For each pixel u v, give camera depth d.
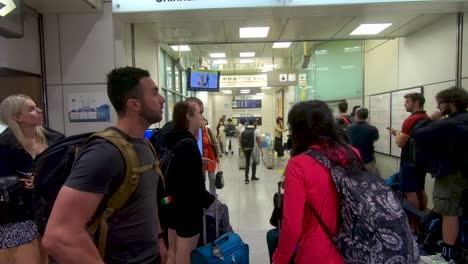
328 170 1.41
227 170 8.95
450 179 2.82
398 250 1.25
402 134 3.56
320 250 1.36
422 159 3.03
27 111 2.07
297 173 1.43
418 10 3.74
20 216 1.93
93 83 3.91
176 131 2.20
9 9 2.51
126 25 4.06
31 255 1.97
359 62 6.83
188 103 2.28
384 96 5.62
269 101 19.27
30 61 3.72
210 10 3.59
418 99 3.54
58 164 1.54
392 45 5.44
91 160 1.02
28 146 2.11
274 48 9.41
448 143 2.80
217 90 7.52
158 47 5.33
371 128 4.62
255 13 3.72
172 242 2.18
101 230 1.08
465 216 2.84
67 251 0.94
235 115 19.33
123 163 1.08
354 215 1.32
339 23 4.26
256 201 5.50
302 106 1.58
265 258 3.25
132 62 4.19
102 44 3.89
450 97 2.85
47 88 3.94
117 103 1.20
